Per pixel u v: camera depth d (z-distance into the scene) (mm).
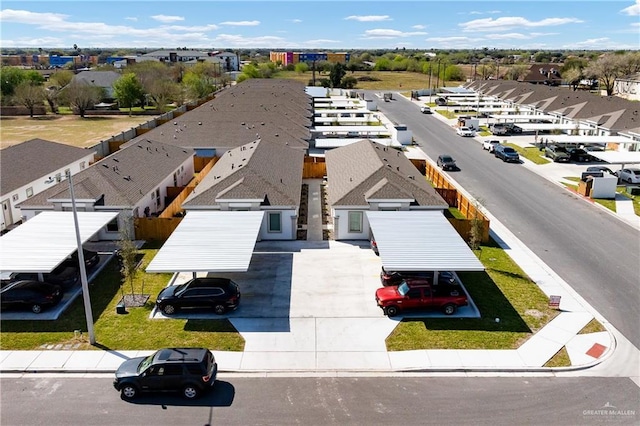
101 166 36406
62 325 23453
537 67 145625
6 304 24281
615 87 110500
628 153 50531
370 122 80375
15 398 18500
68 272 27234
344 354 21125
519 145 64312
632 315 24297
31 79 115938
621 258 30922
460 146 64750
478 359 20688
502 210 39562
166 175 41812
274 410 17766
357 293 26391
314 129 66250
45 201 33594
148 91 108562
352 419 17266
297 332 22781
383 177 35031
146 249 32500
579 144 61312
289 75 186375
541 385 19141
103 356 21000
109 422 17172
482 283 27516
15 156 42062
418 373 19922
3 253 25953
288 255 31203
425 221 30297
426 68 187000
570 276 28438
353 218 33250
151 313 24500
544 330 22859
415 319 23844
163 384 18234
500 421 17156
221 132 55438
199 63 153750
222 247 26766
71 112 104125
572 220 37531
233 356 20984
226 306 24234
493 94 106875
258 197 33062
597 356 20938
